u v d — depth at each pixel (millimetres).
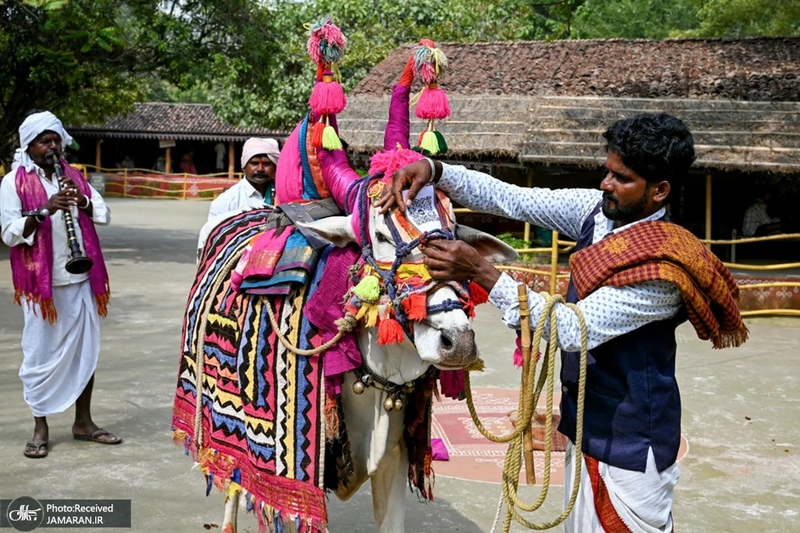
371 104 14492
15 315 9219
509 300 2568
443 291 2631
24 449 5156
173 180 32531
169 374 6973
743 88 12867
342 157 3199
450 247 2578
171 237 18234
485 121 13047
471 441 5590
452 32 21328
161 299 10500
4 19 13672
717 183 16406
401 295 2658
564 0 23750
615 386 2564
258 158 5176
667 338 2572
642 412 2535
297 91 20922
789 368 7910
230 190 5410
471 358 2592
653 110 12500
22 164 4980
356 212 2863
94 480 4711
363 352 2971
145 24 14539
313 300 2971
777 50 14273
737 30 21234
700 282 2412
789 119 11852
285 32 20922
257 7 15867
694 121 12039
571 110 12703
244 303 3299
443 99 3078
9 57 14633
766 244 15469
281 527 3123
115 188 32969
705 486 4902
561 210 2887
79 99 17578
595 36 28375
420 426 3158
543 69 14711
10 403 6086
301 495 2973
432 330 2639
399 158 2832
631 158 2486
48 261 4949
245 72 15398
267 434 3090
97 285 5199
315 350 2949
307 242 3143
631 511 2553
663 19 29453
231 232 3932
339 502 4625
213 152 36594
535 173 15812
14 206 4906
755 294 10859
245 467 3244
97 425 5633
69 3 13477
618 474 2551
